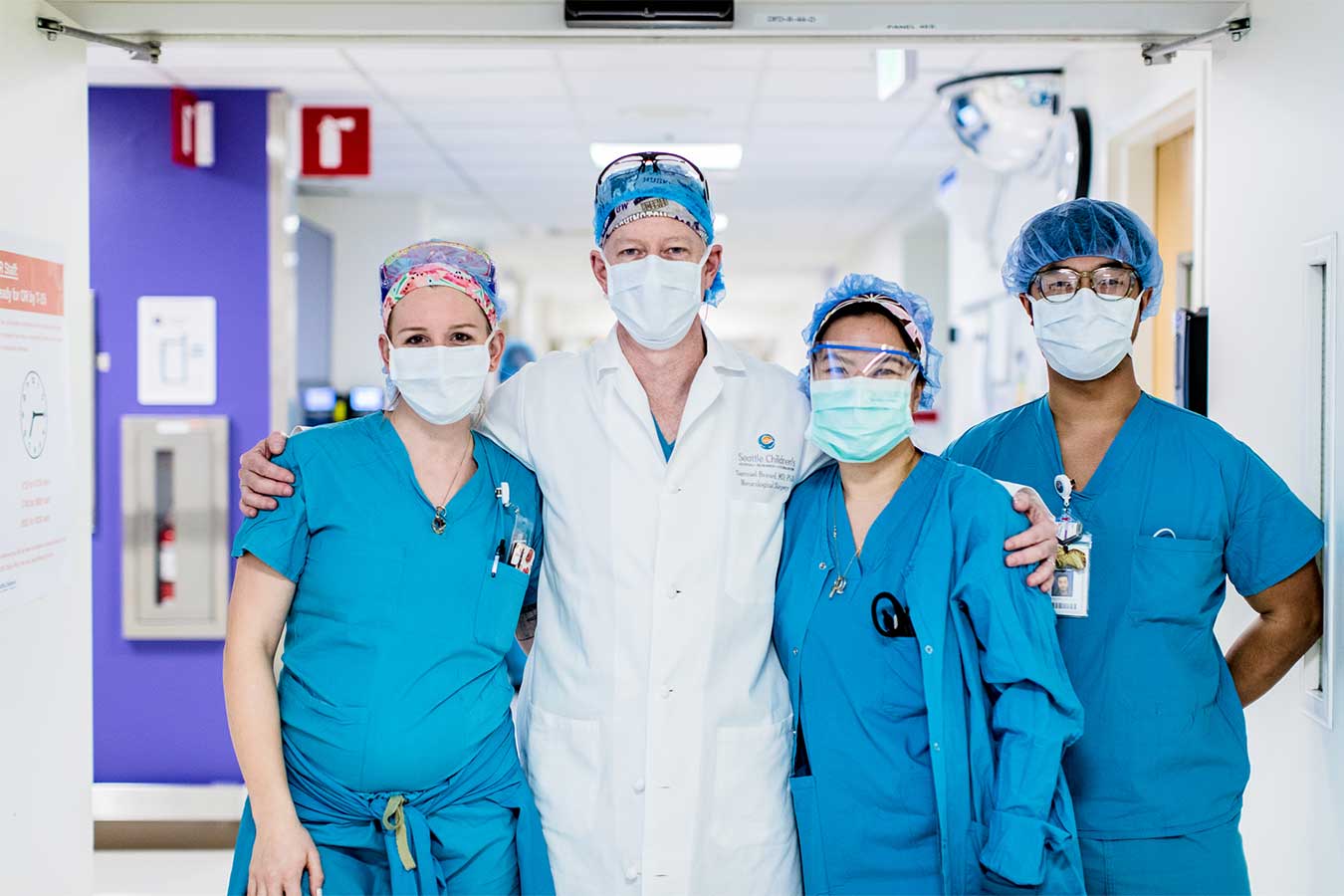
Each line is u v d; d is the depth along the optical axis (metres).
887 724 1.52
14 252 1.74
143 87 3.76
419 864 1.47
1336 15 1.66
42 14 1.82
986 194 4.47
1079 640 1.63
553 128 4.81
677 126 4.79
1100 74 3.33
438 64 3.77
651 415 1.66
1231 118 2.02
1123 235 1.64
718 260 1.74
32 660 1.80
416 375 1.51
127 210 3.77
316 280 6.05
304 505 1.53
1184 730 1.60
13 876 1.75
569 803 1.56
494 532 1.61
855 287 1.60
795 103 4.38
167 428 3.72
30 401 1.79
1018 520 1.52
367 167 4.34
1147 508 1.66
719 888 1.56
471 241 8.50
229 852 3.59
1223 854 1.62
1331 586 1.69
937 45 1.99
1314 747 1.76
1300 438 1.78
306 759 1.50
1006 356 4.26
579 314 15.67
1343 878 1.67
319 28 1.90
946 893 1.46
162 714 3.74
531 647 1.85
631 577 1.59
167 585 3.77
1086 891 1.58
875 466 1.60
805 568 1.61
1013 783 1.41
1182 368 2.17
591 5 1.85
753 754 1.59
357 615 1.51
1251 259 1.94
